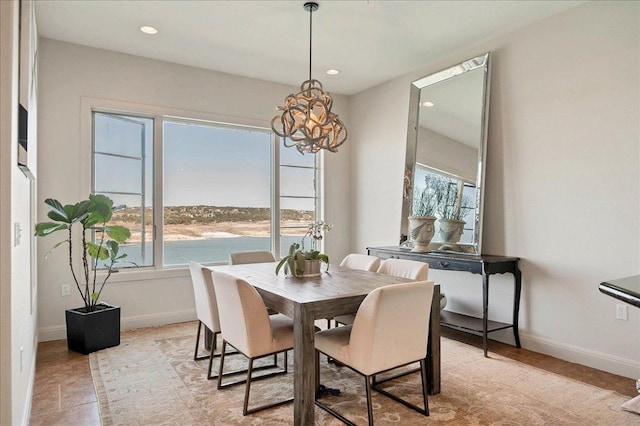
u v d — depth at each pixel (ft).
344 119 18.17
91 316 11.07
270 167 16.93
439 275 14.15
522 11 10.69
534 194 11.33
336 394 8.52
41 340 12.01
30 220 9.03
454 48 13.02
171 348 11.43
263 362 10.45
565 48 10.66
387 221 16.30
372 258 11.59
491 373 9.66
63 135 12.48
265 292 8.20
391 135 16.11
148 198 14.23
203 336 12.61
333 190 17.94
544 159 11.11
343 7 10.47
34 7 10.19
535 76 11.33
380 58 13.88
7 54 5.41
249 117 15.85
